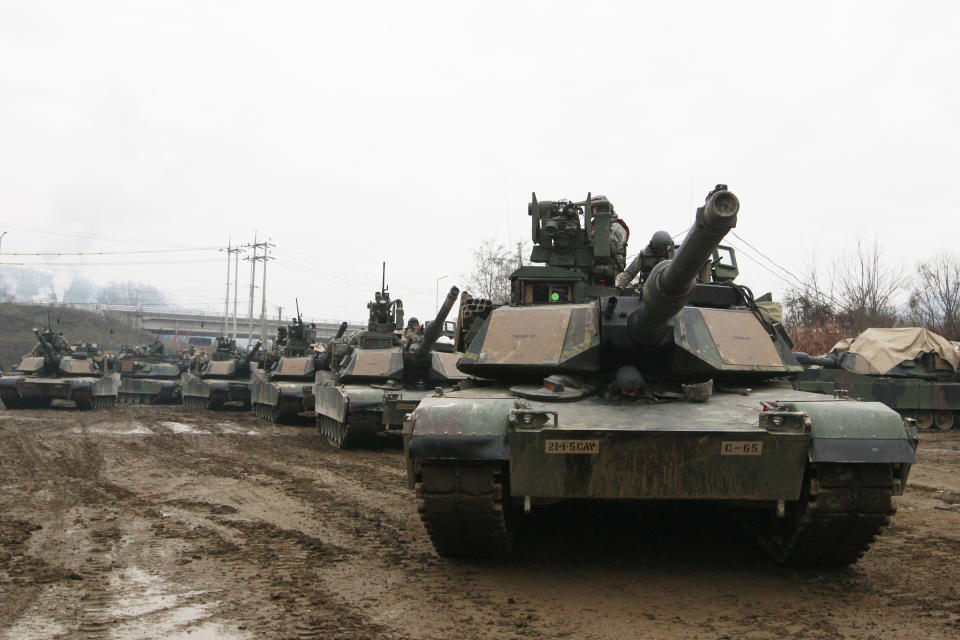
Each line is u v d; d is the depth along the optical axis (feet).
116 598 24.07
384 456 63.36
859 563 28.55
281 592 24.63
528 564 28.22
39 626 21.42
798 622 21.85
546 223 38.73
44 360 116.88
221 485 47.26
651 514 36.19
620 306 30.17
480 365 32.42
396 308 82.79
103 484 47.47
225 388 118.73
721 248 40.57
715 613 22.68
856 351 97.14
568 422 25.64
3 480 49.03
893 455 23.89
